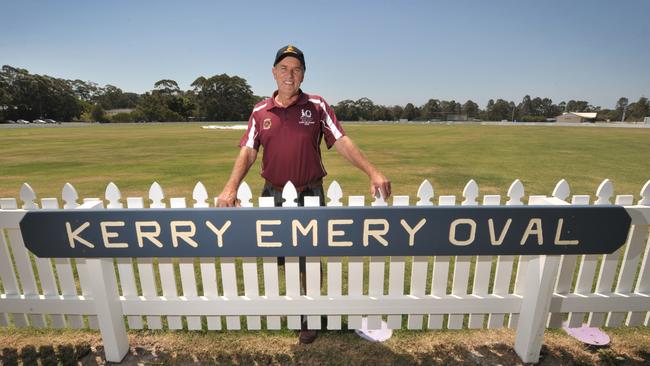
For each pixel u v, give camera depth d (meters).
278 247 1.80
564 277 2.20
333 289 2.18
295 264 2.11
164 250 1.82
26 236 1.81
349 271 2.15
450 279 3.28
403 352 2.22
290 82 2.05
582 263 2.18
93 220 1.78
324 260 3.65
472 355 2.18
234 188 2.05
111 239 1.81
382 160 12.28
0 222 2.05
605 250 1.81
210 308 2.20
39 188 7.78
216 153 14.80
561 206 1.74
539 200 2.01
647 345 2.26
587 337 2.29
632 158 12.55
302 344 2.29
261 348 2.26
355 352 2.22
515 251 1.81
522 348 2.12
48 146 18.61
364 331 2.41
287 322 2.36
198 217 1.76
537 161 11.85
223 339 2.34
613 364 2.10
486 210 1.74
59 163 11.69
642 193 2.04
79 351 2.23
